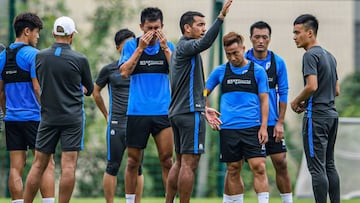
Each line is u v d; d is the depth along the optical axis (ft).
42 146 94.73
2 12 166.71
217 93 146.82
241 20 191.62
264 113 96.12
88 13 176.24
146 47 97.19
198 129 92.38
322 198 94.48
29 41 100.17
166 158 99.50
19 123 99.40
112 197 108.47
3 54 99.19
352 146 139.44
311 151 94.89
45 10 173.58
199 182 154.20
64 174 93.97
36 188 95.35
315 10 202.80
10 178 100.01
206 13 185.57
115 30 174.50
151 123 98.43
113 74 109.09
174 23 185.06
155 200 136.67
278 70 102.53
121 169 156.66
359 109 183.52
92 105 161.17
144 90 97.96
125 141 105.81
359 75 190.39
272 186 169.07
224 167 145.07
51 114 93.76
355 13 206.18
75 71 93.76
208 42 89.40
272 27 195.93
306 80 93.97
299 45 96.48
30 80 99.19
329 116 94.84
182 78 92.27
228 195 99.50
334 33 205.46
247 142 96.32
